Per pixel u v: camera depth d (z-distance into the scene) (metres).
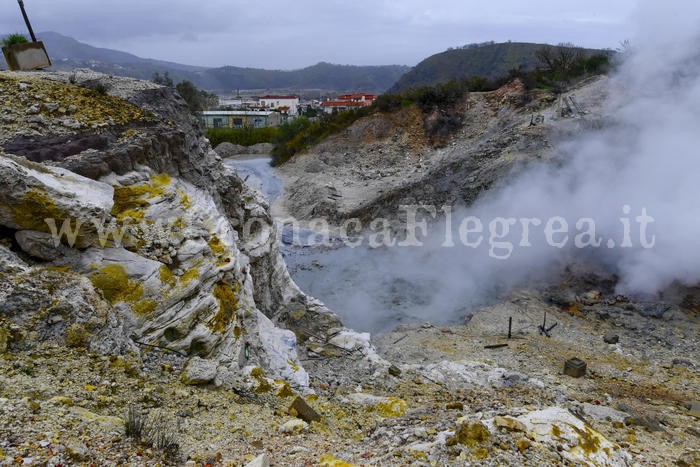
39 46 15.70
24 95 12.55
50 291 7.89
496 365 16.88
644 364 17.77
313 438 7.78
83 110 12.79
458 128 51.00
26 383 6.48
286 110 118.06
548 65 55.84
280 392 9.73
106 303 8.66
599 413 12.23
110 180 10.95
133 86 15.04
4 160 8.38
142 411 7.13
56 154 10.80
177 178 13.48
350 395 11.93
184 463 5.81
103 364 7.73
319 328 18.11
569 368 16.56
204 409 8.00
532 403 12.39
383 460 6.28
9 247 8.42
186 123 15.60
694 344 19.11
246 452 6.59
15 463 4.72
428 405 11.61
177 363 9.28
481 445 6.34
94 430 5.88
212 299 10.76
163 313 9.61
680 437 11.29
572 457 6.43
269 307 17.45
